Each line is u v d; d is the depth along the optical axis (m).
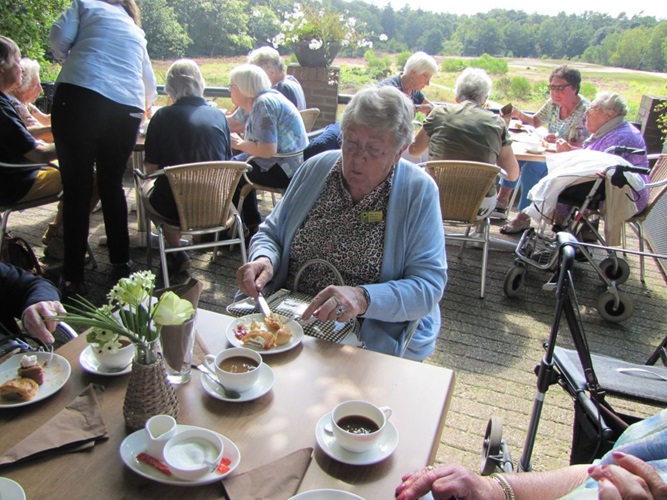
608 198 3.09
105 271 3.35
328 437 1.07
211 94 5.36
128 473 0.96
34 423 1.08
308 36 5.48
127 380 1.22
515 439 2.16
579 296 3.46
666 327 3.17
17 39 6.50
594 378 1.54
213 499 0.92
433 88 4.95
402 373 1.30
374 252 1.74
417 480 0.99
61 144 2.84
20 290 1.56
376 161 1.64
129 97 2.93
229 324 1.49
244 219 3.95
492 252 4.11
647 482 0.82
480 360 2.72
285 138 3.57
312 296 1.78
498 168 3.00
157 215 2.98
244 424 1.10
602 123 3.69
